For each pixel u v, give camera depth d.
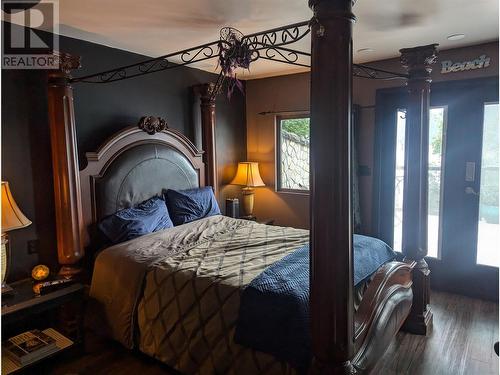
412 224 2.80
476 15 2.54
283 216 4.80
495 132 3.39
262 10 2.43
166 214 3.37
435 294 3.66
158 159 3.55
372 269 2.54
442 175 3.68
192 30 2.83
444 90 3.57
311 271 1.47
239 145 4.89
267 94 4.75
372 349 1.97
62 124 2.64
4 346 2.34
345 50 1.34
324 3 1.34
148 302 2.45
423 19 2.62
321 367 1.49
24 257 2.68
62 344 2.44
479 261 3.57
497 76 3.26
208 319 2.15
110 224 3.01
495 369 2.41
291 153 4.73
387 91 3.85
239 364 1.99
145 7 2.35
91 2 2.25
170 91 3.87
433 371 2.40
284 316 1.86
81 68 3.04
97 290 2.74
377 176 4.02
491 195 3.46
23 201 2.65
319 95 1.36
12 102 2.56
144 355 2.62
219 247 2.85
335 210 1.38
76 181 2.75
